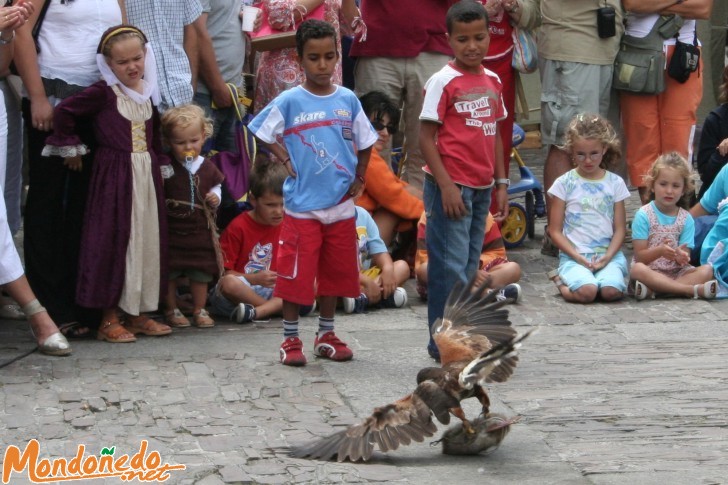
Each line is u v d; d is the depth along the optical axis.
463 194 9.94
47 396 9.21
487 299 8.25
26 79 10.62
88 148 10.93
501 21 14.32
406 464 7.94
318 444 7.30
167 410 8.91
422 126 9.89
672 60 14.60
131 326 11.12
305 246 10.02
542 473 7.75
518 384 9.67
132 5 11.69
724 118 14.27
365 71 14.07
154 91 11.01
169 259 11.29
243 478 7.57
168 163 11.15
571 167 14.44
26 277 11.12
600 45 14.24
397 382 9.73
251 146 12.69
